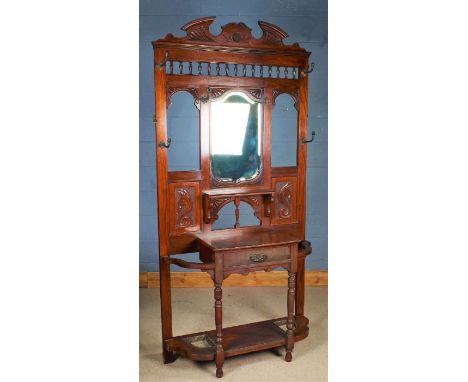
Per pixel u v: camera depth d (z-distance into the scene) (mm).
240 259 2365
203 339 2609
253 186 2637
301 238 2816
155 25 3318
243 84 2527
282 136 3490
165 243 2459
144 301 3314
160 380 2338
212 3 3326
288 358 2541
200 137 2480
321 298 3430
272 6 3361
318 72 3463
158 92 2334
